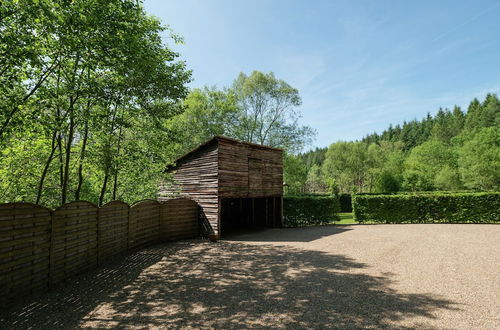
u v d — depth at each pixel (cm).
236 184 1473
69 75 884
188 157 1551
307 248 1089
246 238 1377
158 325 439
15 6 591
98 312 490
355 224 1892
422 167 4484
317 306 518
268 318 466
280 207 1831
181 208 1373
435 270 759
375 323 444
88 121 925
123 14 798
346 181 4897
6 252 499
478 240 1193
